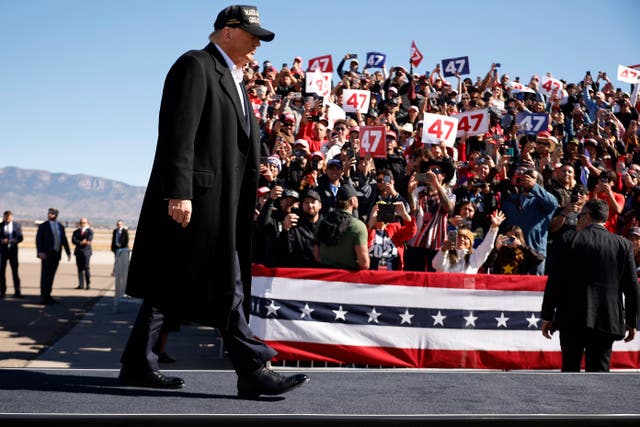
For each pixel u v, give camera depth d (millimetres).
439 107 14969
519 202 8508
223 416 2514
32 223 139375
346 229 7512
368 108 14562
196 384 3258
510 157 11625
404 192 9391
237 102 3076
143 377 3123
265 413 2654
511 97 17094
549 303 5703
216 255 3004
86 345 10977
